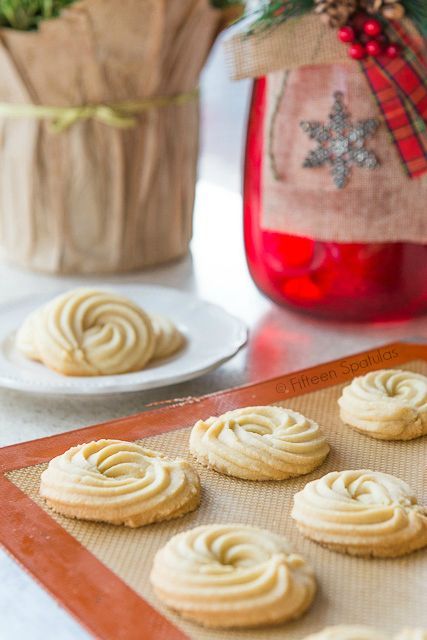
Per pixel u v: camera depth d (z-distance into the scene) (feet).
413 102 2.40
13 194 2.84
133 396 2.38
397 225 2.46
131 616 1.75
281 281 2.62
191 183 2.97
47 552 1.86
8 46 2.65
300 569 1.81
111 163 2.79
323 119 2.43
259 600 1.74
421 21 2.38
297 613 1.75
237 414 2.17
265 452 2.06
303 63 2.41
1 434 2.24
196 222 3.35
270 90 2.49
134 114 2.77
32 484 2.02
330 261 2.53
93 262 2.89
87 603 1.77
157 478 1.98
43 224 2.85
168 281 2.92
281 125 2.48
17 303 2.61
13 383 2.27
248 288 2.89
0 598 1.82
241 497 2.01
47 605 1.81
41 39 2.63
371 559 1.87
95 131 2.76
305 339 2.61
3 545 1.87
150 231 2.91
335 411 2.26
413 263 2.52
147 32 2.67
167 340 2.45
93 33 2.63
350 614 1.77
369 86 2.39
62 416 2.31
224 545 1.84
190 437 2.14
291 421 2.16
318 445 2.11
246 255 2.68
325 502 1.93
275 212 2.51
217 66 5.89
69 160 2.77
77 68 2.68
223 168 4.19
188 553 1.82
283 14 2.41
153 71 2.73
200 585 1.76
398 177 2.43
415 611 1.78
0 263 3.00
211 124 5.66
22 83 2.69
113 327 2.40
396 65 2.39
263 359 2.52
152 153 2.81
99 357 2.35
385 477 2.02
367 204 2.45
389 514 1.91
